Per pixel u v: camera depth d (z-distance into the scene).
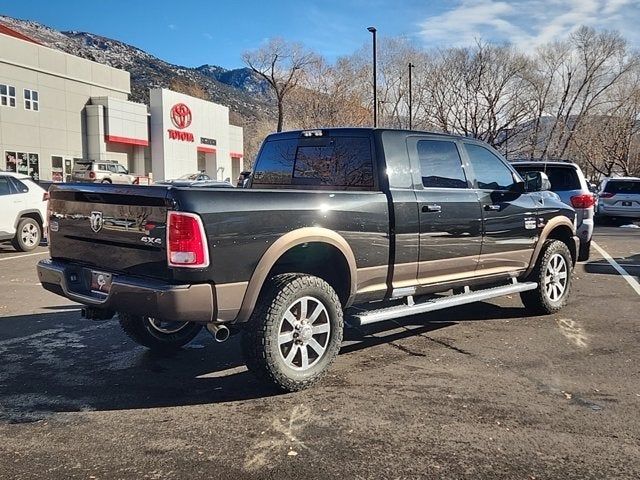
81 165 35.12
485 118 51.34
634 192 19.94
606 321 6.59
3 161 34.00
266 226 4.12
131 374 4.86
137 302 3.95
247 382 4.65
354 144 5.26
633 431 3.71
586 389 4.45
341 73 56.00
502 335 6.00
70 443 3.57
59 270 4.56
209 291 3.88
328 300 4.49
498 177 6.23
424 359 5.20
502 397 4.28
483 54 50.28
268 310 4.18
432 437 3.62
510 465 3.28
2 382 4.66
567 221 7.03
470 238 5.69
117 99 41.34
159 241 3.91
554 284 6.89
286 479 3.13
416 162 5.30
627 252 12.82
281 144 6.02
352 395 4.33
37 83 36.19
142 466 3.28
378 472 3.20
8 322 6.55
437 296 6.27
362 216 4.72
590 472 3.21
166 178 45.84
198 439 3.61
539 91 50.44
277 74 57.28
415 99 53.72
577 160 55.00
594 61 50.69
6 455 3.41
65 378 4.76
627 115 51.06
